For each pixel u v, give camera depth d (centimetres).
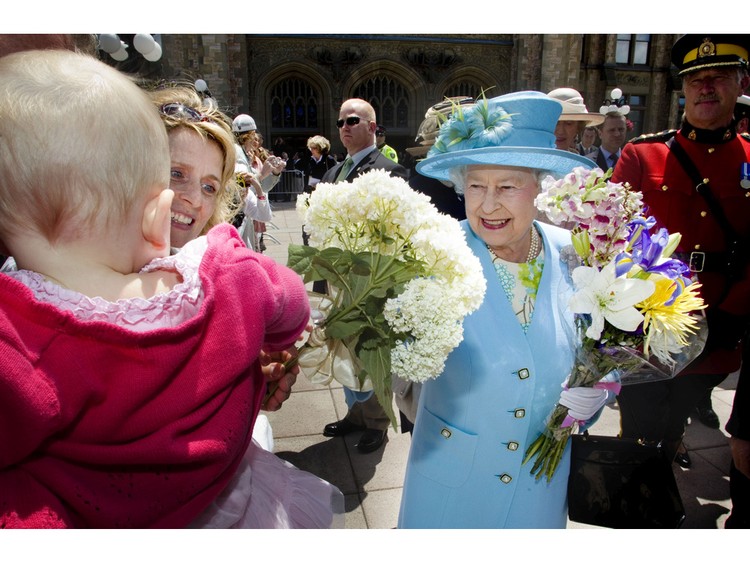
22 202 65
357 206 108
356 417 323
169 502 75
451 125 147
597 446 156
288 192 1678
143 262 76
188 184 140
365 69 2289
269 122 2255
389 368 108
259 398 94
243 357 74
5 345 59
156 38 696
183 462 72
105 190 66
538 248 157
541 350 141
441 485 146
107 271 72
